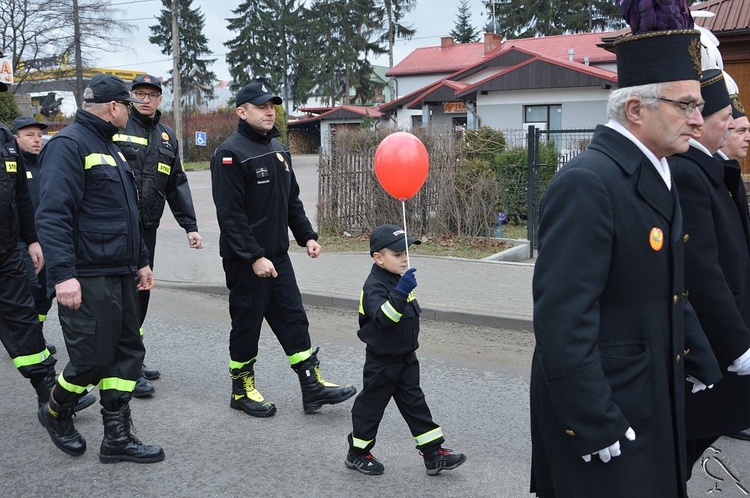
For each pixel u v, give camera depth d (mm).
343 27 60781
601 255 2238
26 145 6617
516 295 7988
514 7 55969
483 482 4055
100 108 4234
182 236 13570
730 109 3316
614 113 2426
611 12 54156
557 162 13297
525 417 4996
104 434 4422
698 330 2713
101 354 4164
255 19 66125
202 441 4660
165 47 64000
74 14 40219
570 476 2373
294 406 5301
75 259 4070
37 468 4277
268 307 5098
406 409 4109
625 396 2287
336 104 63375
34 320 4922
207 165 43969
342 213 12484
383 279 4102
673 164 3115
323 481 4082
